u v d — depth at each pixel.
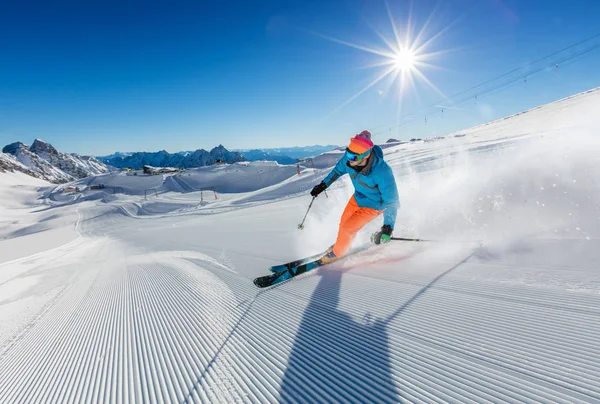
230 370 1.88
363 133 3.21
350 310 2.45
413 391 1.51
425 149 32.50
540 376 1.47
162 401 1.68
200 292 3.44
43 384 2.05
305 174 42.97
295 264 3.55
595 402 1.27
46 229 44.94
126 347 2.38
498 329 1.89
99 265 6.98
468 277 2.69
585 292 2.12
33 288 5.27
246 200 34.50
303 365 1.83
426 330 2.01
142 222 33.69
